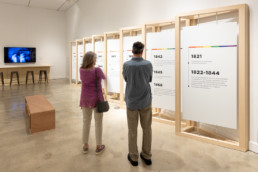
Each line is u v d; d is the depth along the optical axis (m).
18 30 10.52
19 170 2.42
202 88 3.16
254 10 2.72
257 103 2.77
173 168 2.46
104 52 6.00
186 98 3.35
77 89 8.38
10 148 3.01
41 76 10.47
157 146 3.05
